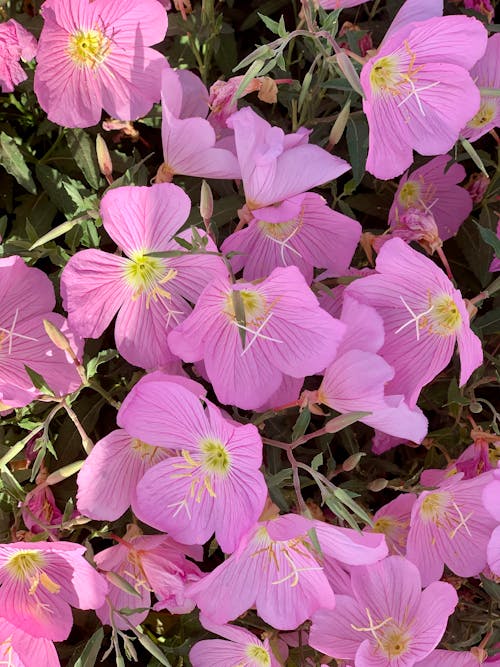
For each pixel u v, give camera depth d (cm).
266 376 26
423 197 33
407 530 30
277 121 34
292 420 32
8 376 27
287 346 26
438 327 27
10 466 30
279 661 29
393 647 28
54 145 33
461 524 28
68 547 25
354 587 28
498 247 27
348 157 34
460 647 32
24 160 33
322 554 26
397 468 33
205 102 28
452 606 27
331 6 30
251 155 25
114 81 29
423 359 27
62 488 31
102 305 26
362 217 36
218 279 24
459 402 29
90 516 27
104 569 27
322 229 28
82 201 29
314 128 32
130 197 24
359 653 27
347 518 24
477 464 29
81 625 33
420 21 27
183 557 27
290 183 25
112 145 34
